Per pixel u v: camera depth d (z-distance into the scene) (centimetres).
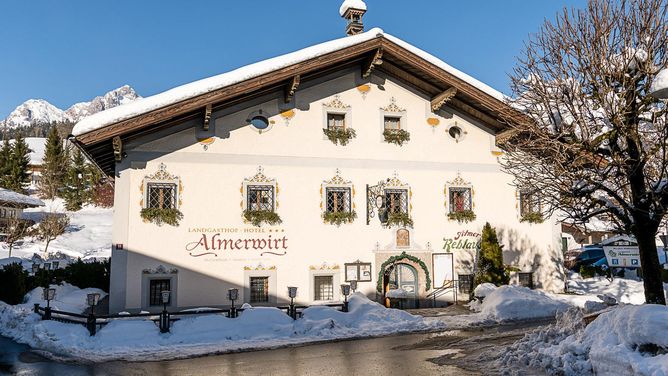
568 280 2375
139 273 1672
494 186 2047
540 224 2080
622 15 1100
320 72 1905
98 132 1562
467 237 1992
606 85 1073
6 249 3925
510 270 1947
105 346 1244
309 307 1537
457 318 1627
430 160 1992
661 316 728
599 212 1102
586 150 1096
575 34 1146
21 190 6556
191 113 1744
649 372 667
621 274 2555
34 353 1186
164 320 1352
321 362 1062
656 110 1088
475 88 1867
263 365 1046
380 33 1817
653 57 1066
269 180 1823
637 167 1027
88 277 2247
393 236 1916
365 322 1508
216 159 1783
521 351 1001
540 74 1221
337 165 1895
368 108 1959
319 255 1834
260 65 1731
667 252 2423
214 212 1759
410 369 973
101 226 5416
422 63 1856
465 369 961
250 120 1834
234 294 1479
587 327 895
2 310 1600
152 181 1720
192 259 1722
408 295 1798
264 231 1795
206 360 1112
